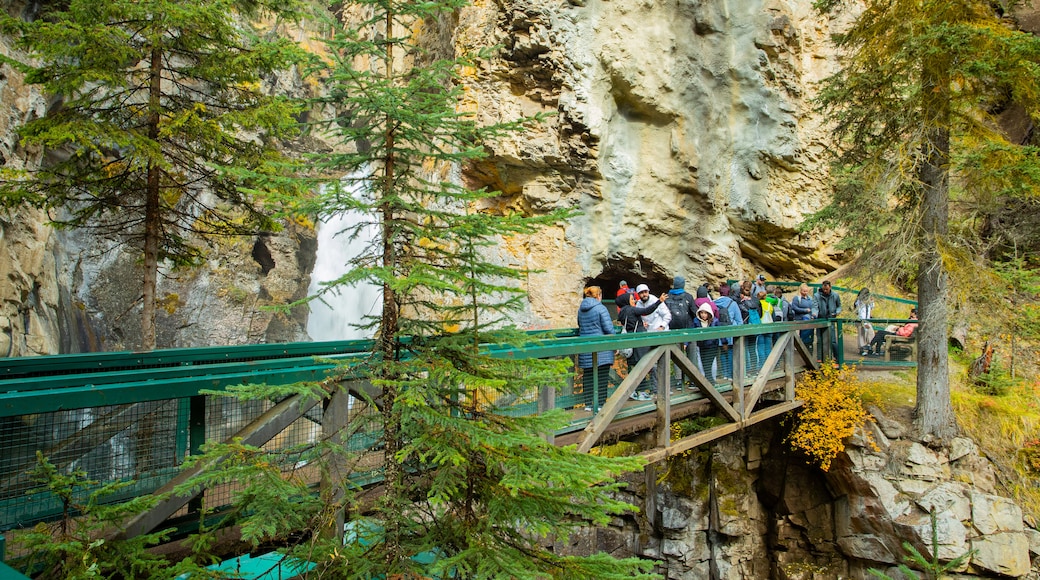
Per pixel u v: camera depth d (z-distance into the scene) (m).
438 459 2.55
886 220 9.53
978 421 9.30
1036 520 8.36
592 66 13.48
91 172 6.23
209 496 3.46
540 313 14.19
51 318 10.58
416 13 2.98
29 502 2.79
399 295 3.04
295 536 3.38
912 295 14.08
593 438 5.36
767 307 10.70
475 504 3.12
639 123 14.68
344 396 3.45
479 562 2.61
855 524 9.26
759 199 14.69
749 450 10.98
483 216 2.81
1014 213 11.43
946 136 8.95
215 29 6.03
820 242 15.18
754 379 8.92
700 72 14.31
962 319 9.12
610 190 14.43
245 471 2.61
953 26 8.17
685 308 8.38
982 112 9.12
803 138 14.63
